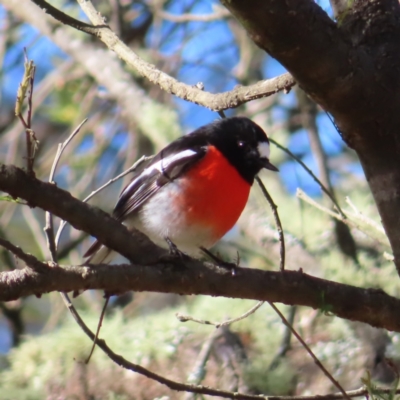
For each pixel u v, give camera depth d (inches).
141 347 376.5
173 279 211.8
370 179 228.2
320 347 369.1
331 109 214.5
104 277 199.3
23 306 470.6
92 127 514.3
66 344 382.9
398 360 339.3
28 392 361.1
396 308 230.4
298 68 201.8
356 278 386.9
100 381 362.0
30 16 498.3
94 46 491.8
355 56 204.8
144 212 332.2
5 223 472.1
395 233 224.8
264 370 347.9
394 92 211.8
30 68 182.1
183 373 357.7
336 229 399.5
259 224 418.9
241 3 186.7
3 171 193.5
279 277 223.8
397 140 218.5
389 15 217.5
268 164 335.9
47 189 199.6
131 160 502.6
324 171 426.9
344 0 227.0
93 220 206.7
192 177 319.6
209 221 323.6
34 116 588.4
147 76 263.6
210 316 399.9
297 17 190.4
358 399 322.0
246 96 237.0
